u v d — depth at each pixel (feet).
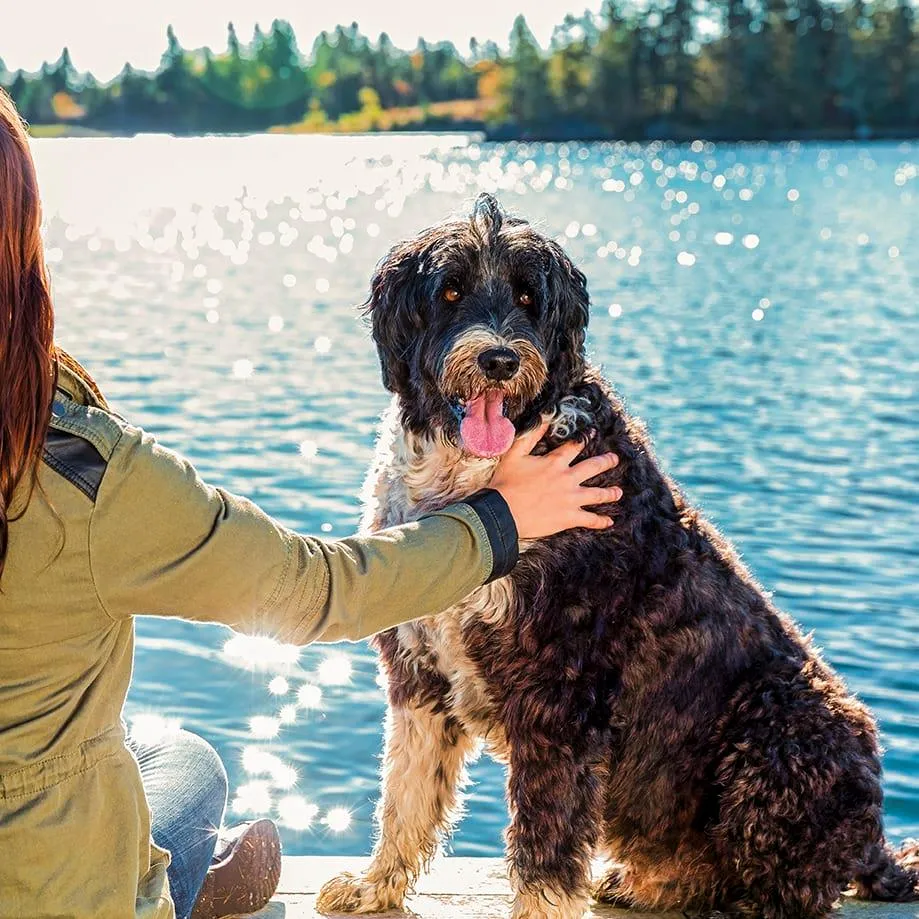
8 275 7.34
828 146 364.79
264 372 50.60
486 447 12.71
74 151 321.73
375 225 125.59
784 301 78.28
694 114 393.91
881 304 76.84
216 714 20.38
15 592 7.57
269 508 30.91
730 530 30.91
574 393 13.57
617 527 13.02
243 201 161.17
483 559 9.12
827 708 13.42
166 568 7.87
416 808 13.70
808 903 13.07
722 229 126.62
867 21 396.57
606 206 149.79
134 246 107.86
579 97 400.47
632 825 13.96
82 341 58.29
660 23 394.11
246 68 455.22
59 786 7.88
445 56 455.63
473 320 13.01
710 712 13.56
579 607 12.84
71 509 7.59
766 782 12.98
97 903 7.93
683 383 51.06
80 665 7.88
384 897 13.58
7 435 7.36
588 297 14.38
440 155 299.79
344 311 69.92
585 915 13.67
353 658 22.85
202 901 11.70
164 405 43.73
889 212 147.95
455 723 13.88
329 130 458.91
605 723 13.06
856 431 42.32
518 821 13.02
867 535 30.48
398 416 13.94
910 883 13.62
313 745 19.45
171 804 10.03
